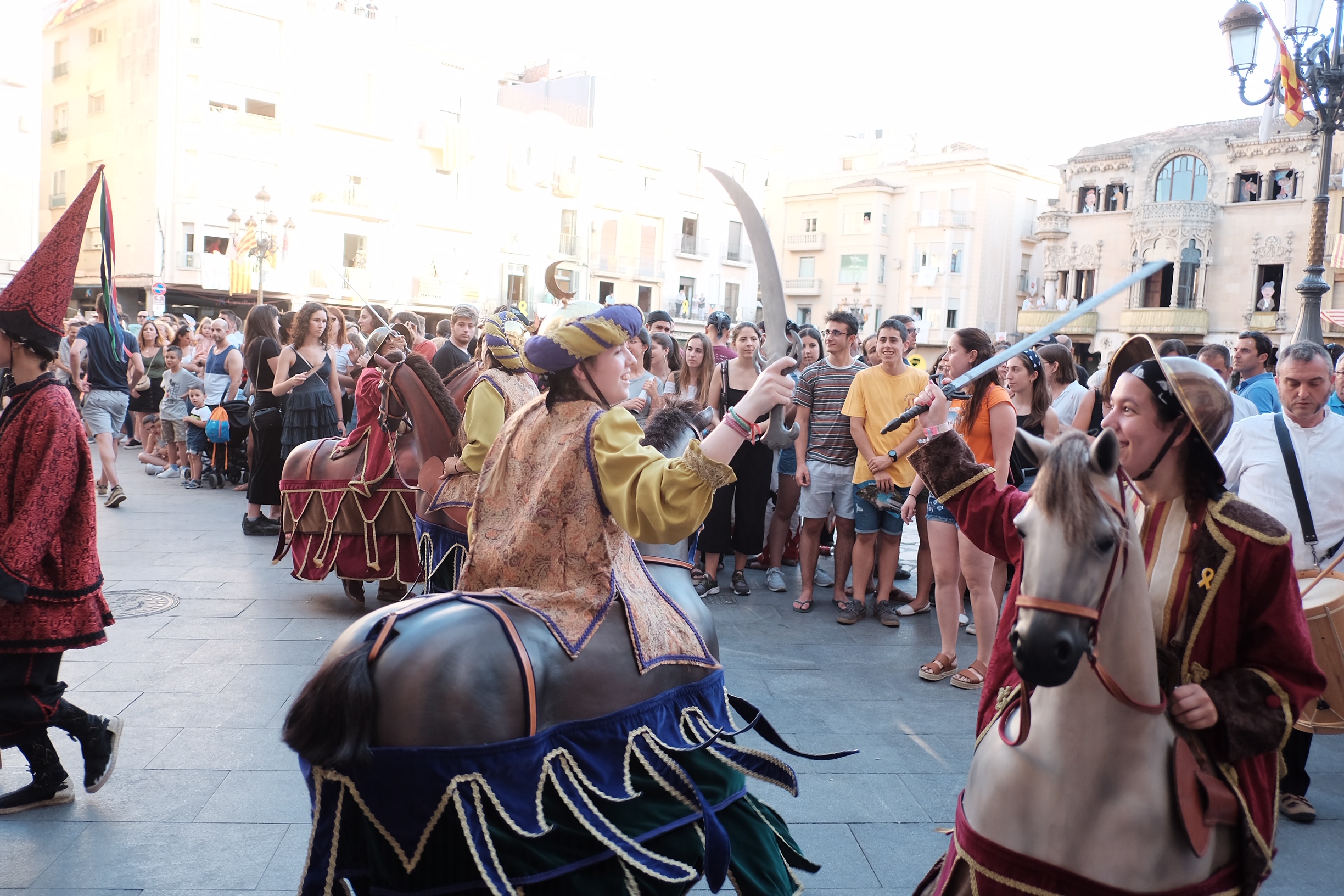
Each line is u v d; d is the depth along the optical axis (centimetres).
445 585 523
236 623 625
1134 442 220
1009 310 5206
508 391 485
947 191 5138
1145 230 3991
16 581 350
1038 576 185
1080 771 207
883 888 344
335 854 224
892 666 600
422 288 3844
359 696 220
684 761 259
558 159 4300
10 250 2708
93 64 3566
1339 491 416
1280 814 416
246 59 3384
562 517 255
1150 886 205
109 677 521
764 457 754
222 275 3297
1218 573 214
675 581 301
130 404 1347
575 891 231
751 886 267
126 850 352
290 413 868
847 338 725
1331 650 335
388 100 3697
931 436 264
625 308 263
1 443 367
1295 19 928
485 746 222
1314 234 968
